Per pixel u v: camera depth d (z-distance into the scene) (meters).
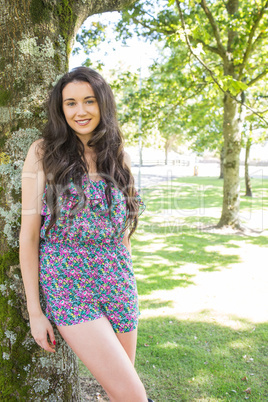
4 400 1.76
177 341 3.23
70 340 1.55
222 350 3.09
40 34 1.73
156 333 3.38
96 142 1.74
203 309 3.93
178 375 2.73
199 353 3.03
